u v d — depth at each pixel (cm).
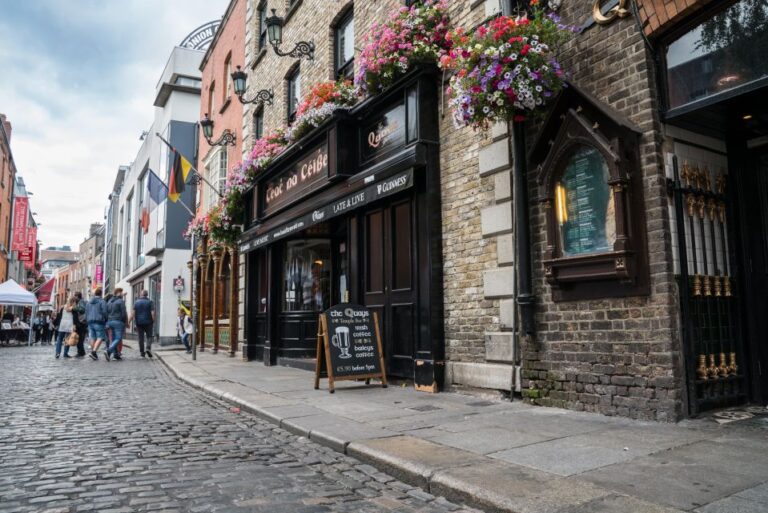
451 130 753
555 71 551
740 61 462
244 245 1403
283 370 1114
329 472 425
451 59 627
